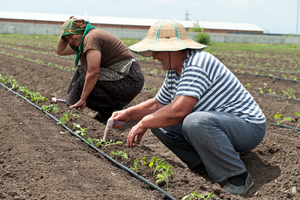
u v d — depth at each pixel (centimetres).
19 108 371
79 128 320
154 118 232
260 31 5822
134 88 391
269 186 240
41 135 287
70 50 402
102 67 379
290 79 727
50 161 233
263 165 274
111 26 5309
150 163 231
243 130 227
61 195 188
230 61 1190
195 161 251
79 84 377
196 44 228
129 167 246
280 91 616
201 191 209
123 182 216
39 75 676
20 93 460
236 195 221
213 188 212
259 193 232
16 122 314
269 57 1479
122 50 377
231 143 232
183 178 223
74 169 225
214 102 231
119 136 312
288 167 260
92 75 347
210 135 219
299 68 1026
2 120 313
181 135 257
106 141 290
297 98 564
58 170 219
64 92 560
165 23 230
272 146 294
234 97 232
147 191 208
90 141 284
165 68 244
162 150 326
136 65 390
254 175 261
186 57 234
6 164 222
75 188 198
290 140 305
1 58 894
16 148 249
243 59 1305
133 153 270
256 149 295
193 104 221
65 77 650
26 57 1015
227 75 231
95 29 362
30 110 369
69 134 306
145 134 374
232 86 231
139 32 4038
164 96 270
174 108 222
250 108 233
